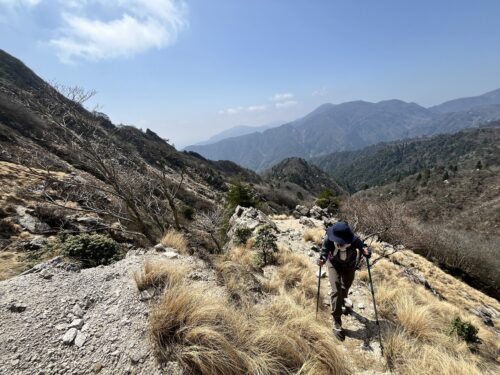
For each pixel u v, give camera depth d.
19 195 16.28
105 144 12.85
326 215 24.86
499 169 102.81
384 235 19.64
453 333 5.34
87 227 14.41
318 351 3.69
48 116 10.98
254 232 10.44
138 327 3.37
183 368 2.91
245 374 3.02
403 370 3.85
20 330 3.12
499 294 25.89
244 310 4.18
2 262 9.55
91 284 4.14
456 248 28.30
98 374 2.80
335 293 4.39
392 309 5.55
